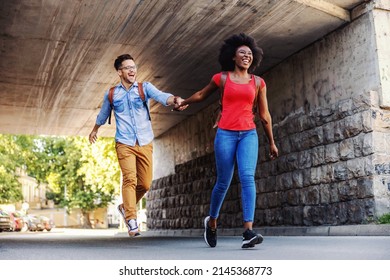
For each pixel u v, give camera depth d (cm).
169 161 3005
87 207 7394
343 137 1427
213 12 1432
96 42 1647
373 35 1365
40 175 7188
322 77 1580
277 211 1753
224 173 793
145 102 932
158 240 1334
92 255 719
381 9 1378
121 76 935
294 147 1673
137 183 964
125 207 909
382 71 1346
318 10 1399
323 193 1505
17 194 5909
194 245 980
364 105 1353
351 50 1450
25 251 820
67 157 7162
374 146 1318
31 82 2081
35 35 1575
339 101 1494
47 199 10912
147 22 1497
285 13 1423
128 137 920
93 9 1403
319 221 1517
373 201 1303
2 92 2231
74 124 2905
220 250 799
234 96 770
